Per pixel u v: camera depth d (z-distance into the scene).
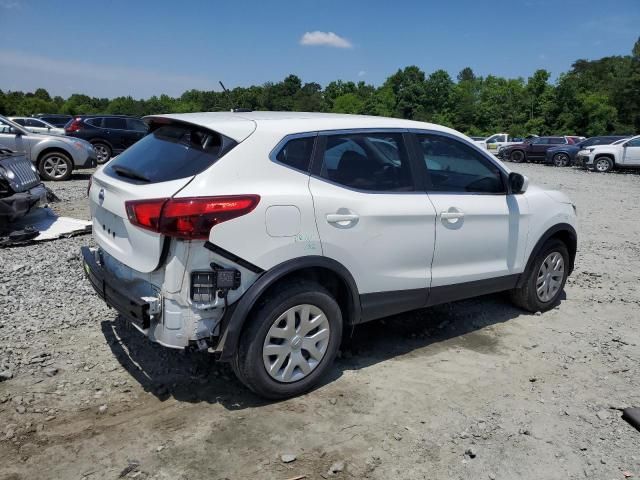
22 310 4.84
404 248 4.00
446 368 4.18
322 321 3.64
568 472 2.99
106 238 3.73
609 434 3.35
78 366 3.92
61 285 5.51
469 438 3.26
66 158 13.35
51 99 143.50
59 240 7.32
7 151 8.00
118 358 4.07
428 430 3.33
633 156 24.28
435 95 101.06
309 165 3.58
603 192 16.42
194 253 3.12
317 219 3.50
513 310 5.49
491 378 4.04
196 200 3.07
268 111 4.20
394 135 4.12
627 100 68.69
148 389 3.67
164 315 3.19
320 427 3.31
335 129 3.77
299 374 3.60
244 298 3.27
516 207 4.84
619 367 4.29
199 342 3.26
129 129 19.00
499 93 88.56
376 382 3.91
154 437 3.15
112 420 3.30
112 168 3.79
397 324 5.03
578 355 4.49
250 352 3.35
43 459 2.93
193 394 3.63
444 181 4.39
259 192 3.28
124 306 3.30
